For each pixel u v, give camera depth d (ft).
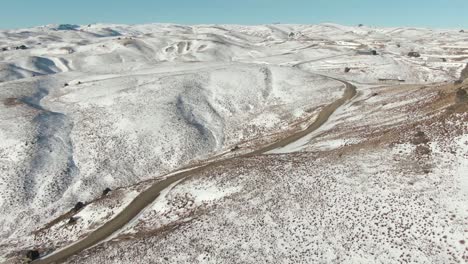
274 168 133.49
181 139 212.43
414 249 81.35
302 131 193.16
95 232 131.34
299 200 109.09
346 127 173.78
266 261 89.81
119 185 187.32
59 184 181.98
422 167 106.11
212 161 182.39
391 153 118.42
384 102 197.88
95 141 212.43
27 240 146.20
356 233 90.79
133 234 122.83
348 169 117.70
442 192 94.22
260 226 102.47
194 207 127.13
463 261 75.10
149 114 231.50
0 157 191.52
